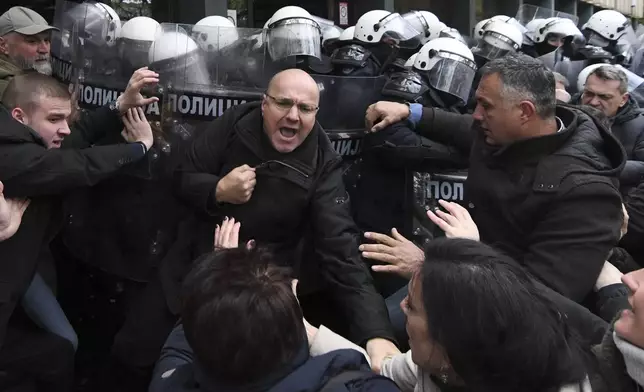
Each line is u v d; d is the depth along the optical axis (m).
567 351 0.97
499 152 1.74
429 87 2.46
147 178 2.06
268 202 1.87
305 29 2.40
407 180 2.40
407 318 1.10
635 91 3.79
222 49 2.30
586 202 1.62
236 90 2.26
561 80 3.42
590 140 1.71
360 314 1.75
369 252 1.82
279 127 1.83
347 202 1.94
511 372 0.94
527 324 0.94
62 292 2.53
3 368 1.84
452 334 0.95
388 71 2.66
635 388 1.01
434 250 1.05
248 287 1.05
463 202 2.28
